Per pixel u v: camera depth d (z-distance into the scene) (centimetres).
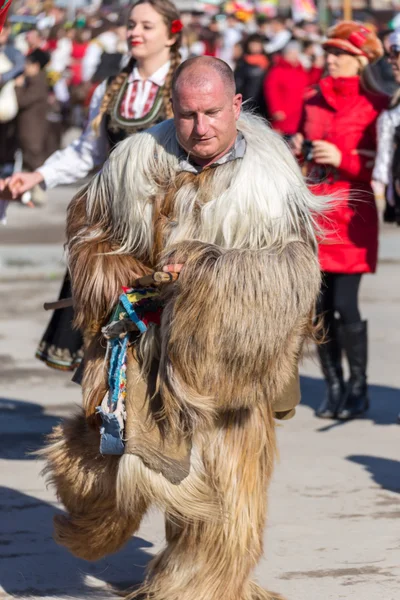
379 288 3053
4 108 4256
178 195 993
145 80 1424
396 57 1791
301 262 953
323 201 1020
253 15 7950
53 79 5234
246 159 985
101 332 1023
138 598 1131
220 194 980
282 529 1348
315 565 1239
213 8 8312
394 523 1372
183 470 986
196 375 949
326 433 1795
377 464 1620
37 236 3744
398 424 1848
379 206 2106
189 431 982
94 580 1198
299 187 998
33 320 2653
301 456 1658
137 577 1208
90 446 1047
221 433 1011
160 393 977
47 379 2150
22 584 1185
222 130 977
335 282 1841
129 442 984
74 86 5928
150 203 1005
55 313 1452
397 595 1158
